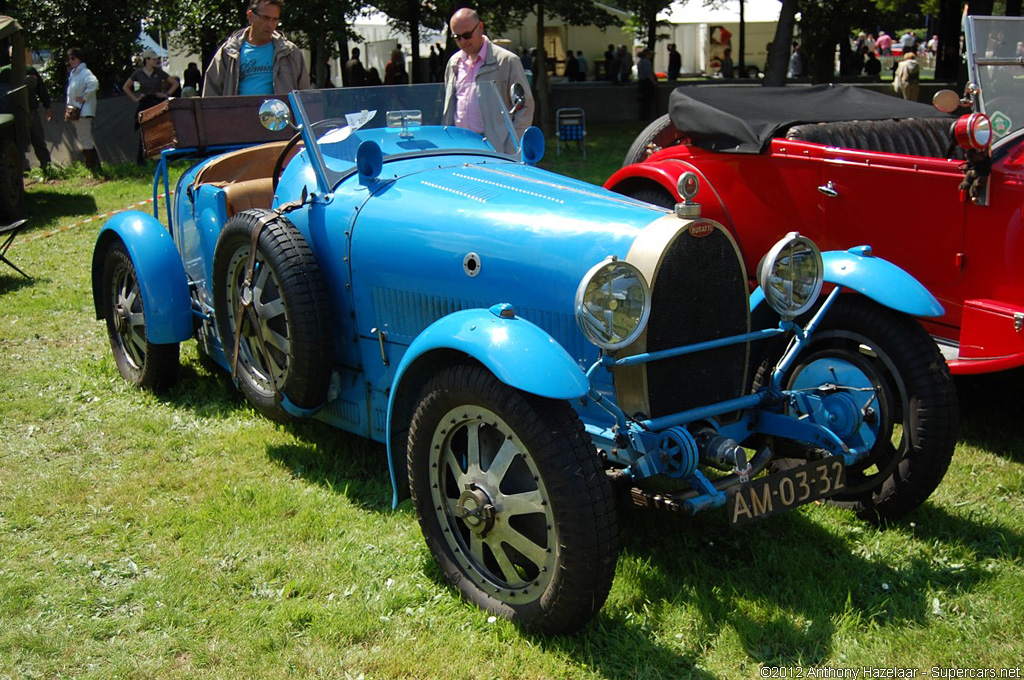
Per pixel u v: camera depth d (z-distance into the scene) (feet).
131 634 10.14
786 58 52.70
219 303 14.76
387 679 9.36
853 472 12.60
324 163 13.83
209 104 17.38
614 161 46.98
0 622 10.30
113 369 18.63
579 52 101.91
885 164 16.01
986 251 14.74
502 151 15.81
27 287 24.76
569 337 10.81
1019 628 9.95
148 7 66.49
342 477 13.88
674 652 9.62
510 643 9.78
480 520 9.98
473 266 11.55
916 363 11.69
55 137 50.72
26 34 64.49
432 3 67.41
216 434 15.55
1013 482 13.35
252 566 11.46
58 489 13.50
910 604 10.41
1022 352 14.08
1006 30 15.35
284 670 9.48
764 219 18.66
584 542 9.05
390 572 11.28
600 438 10.64
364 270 12.87
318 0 55.62
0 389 17.52
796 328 11.55
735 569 11.25
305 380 13.01
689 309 10.48
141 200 38.47
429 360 10.71
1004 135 14.82
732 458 10.12
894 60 116.47
